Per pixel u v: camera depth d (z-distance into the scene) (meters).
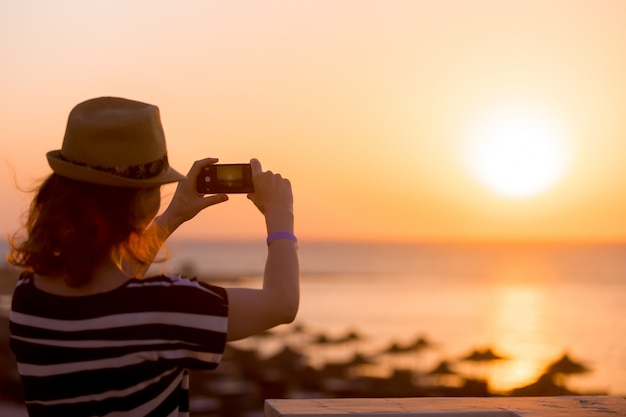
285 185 2.08
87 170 1.79
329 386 25.44
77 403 1.80
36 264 1.81
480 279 171.62
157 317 1.80
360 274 190.88
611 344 70.69
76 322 1.80
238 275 139.25
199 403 20.41
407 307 108.12
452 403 2.49
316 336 42.72
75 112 1.85
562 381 26.92
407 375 27.89
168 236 2.20
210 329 1.80
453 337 76.75
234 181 2.18
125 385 1.79
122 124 1.80
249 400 21.14
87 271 1.80
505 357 31.20
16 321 1.89
